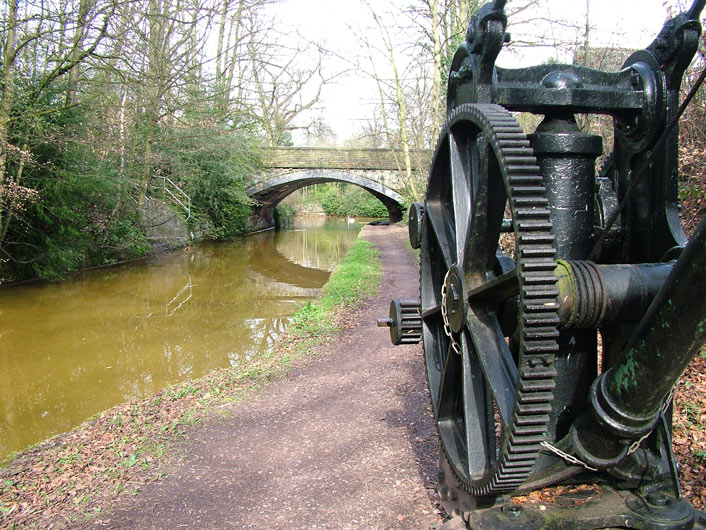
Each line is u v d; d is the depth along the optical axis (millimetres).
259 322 12484
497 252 2881
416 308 3572
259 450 5188
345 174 32781
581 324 2332
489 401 2777
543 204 2100
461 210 2852
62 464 5199
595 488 2652
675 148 2635
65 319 12523
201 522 3990
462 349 2758
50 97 14852
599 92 2617
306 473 4594
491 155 2438
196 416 6191
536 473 2598
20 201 13656
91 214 18562
